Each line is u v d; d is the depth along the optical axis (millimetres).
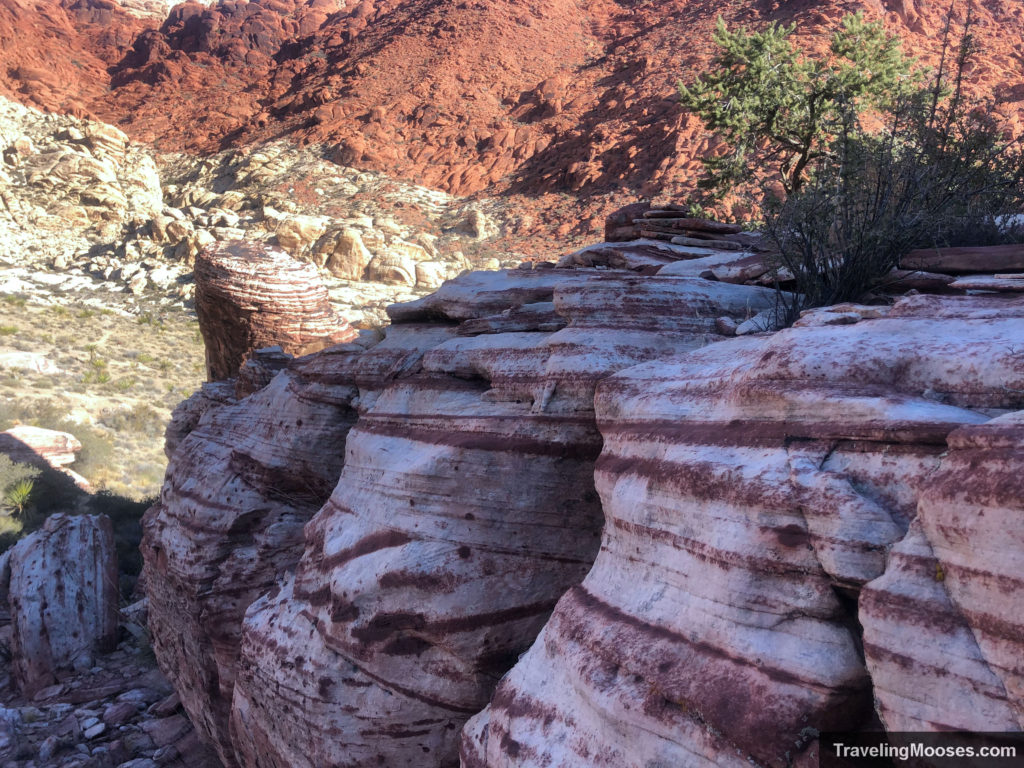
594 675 3922
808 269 5648
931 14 79875
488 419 5914
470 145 89062
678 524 3889
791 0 88188
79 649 13672
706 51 87500
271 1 130000
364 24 120875
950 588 2807
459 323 7836
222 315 16672
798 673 3219
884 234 5348
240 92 113188
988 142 6484
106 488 27609
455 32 105000
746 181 20672
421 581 5746
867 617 2988
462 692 5688
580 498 5594
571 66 100688
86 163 79000
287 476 9188
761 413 3760
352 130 92812
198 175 92312
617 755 3693
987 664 2668
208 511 9680
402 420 6668
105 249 69750
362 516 6555
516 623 5637
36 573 13836
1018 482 2596
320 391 8875
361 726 6004
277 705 6691
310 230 67938
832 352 3609
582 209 72562
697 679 3471
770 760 3156
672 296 5773
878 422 3248
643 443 4426
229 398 13320
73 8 133375
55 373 40406
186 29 127062
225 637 9312
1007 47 74500
